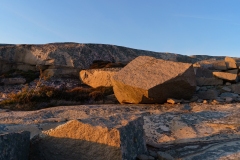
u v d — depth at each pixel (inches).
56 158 166.1
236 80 426.0
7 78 682.8
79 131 159.9
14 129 242.4
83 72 682.2
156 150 189.2
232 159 161.5
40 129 245.1
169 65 360.2
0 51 788.6
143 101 355.6
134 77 354.6
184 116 275.0
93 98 460.1
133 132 164.6
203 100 362.9
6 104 427.5
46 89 478.9
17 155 150.6
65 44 860.6
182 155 175.2
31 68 788.6
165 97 349.1
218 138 210.2
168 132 233.1
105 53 858.8
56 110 319.0
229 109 297.1
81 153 158.2
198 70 442.3
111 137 149.2
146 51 969.5
